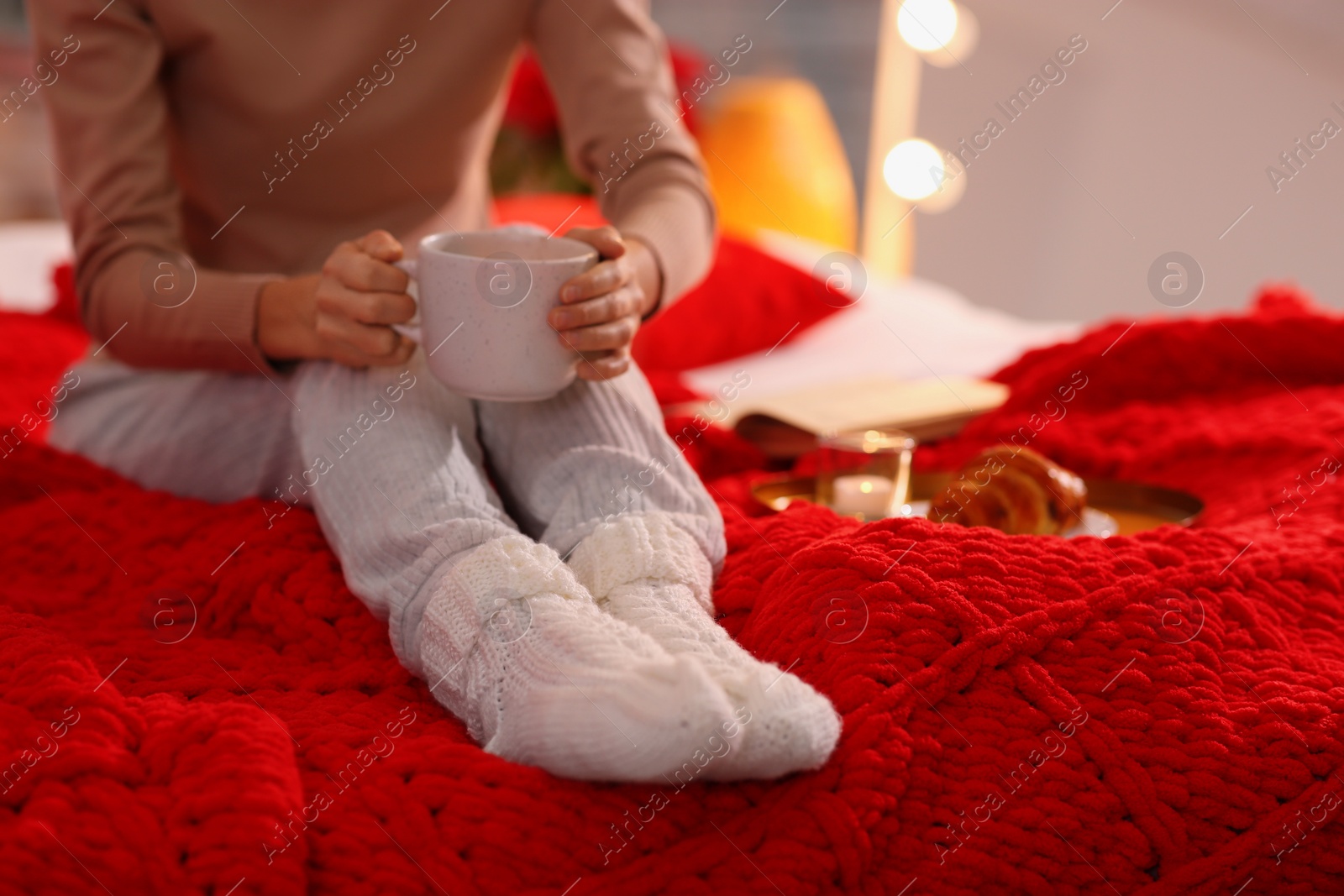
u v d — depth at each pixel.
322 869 1.21
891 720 1.27
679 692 1.20
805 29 3.73
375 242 1.38
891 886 1.24
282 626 1.38
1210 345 1.73
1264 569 1.37
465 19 1.58
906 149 3.31
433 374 1.38
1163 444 1.63
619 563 1.32
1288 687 1.30
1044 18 3.34
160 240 1.52
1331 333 1.70
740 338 2.03
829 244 3.52
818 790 1.24
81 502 1.50
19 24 2.88
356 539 1.35
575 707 1.21
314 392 1.43
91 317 1.53
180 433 1.53
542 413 1.41
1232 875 1.26
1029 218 3.54
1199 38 3.10
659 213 1.56
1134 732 1.28
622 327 1.38
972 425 1.70
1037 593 1.33
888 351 2.07
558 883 1.21
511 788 1.23
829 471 1.53
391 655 1.36
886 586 1.32
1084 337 1.79
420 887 1.21
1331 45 2.90
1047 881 1.25
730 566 1.40
